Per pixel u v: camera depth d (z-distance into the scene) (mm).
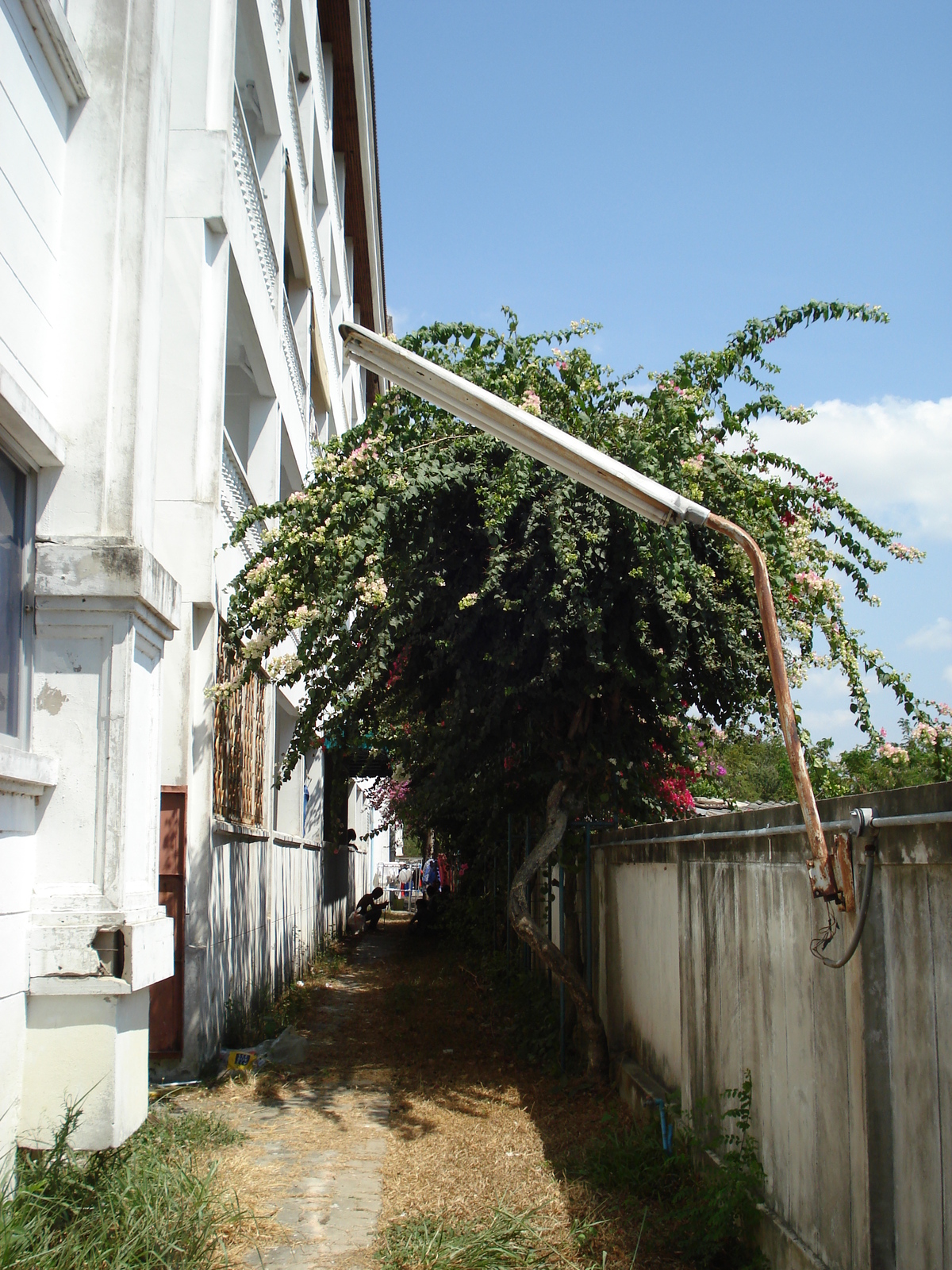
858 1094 3322
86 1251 3502
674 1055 5812
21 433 4117
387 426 6453
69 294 4547
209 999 7430
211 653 7699
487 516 5523
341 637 6945
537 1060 7770
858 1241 3312
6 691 4082
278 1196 4848
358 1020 9930
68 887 4125
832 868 3455
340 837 20922
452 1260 4051
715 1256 4262
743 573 6039
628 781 7375
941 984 2877
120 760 4223
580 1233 4316
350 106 18688
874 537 6258
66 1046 4004
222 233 8141
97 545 4301
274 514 6809
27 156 4180
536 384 6285
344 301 21188
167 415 7730
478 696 6996
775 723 6734
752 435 6488
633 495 3789
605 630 6254
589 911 7852
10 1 3971
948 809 2795
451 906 16078
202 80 8141
